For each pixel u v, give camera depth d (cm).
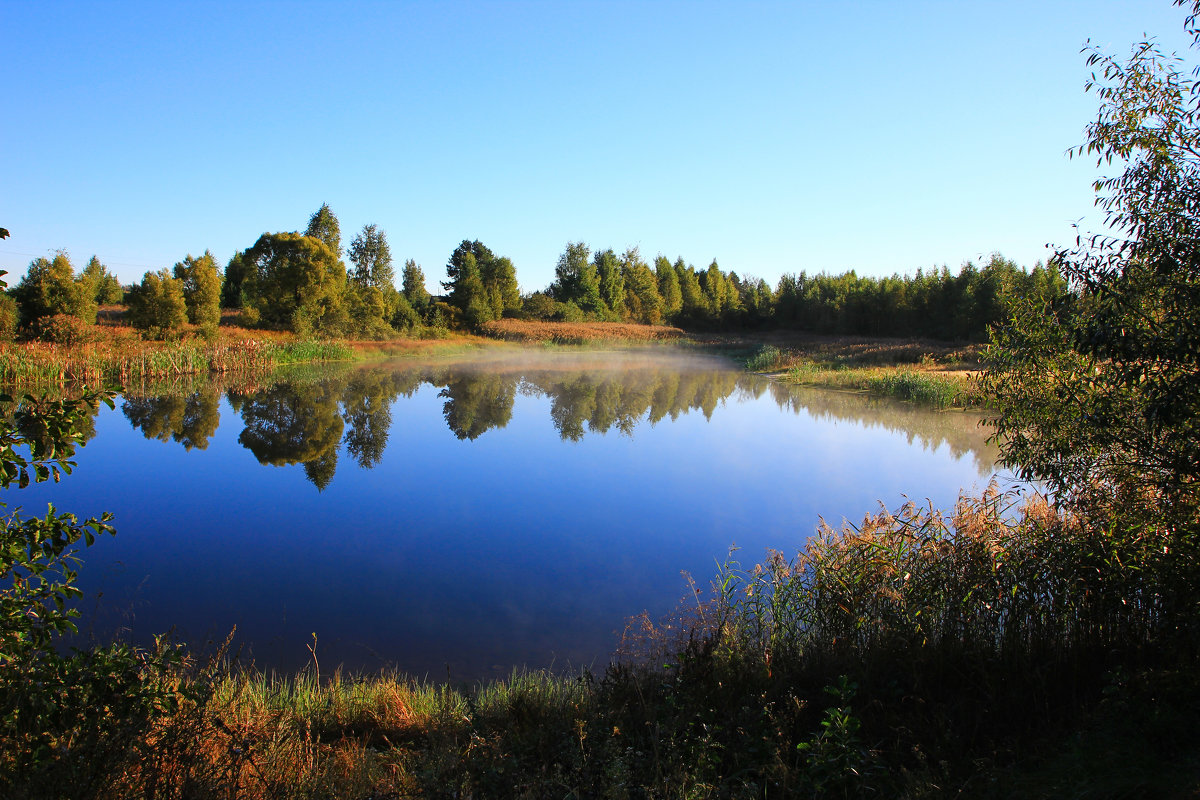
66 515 298
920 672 414
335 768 339
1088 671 400
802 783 320
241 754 304
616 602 686
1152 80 411
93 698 284
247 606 672
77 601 670
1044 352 453
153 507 1023
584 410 2102
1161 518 412
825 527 596
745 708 380
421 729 417
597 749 349
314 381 2784
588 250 7188
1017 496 624
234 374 2895
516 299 6297
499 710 431
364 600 689
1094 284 395
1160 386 362
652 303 6825
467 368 3588
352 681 500
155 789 275
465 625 631
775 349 3959
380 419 1888
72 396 2003
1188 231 375
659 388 2705
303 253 4103
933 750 346
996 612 445
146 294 3228
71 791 258
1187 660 356
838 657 447
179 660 317
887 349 3462
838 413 1978
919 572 484
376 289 4578
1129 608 412
